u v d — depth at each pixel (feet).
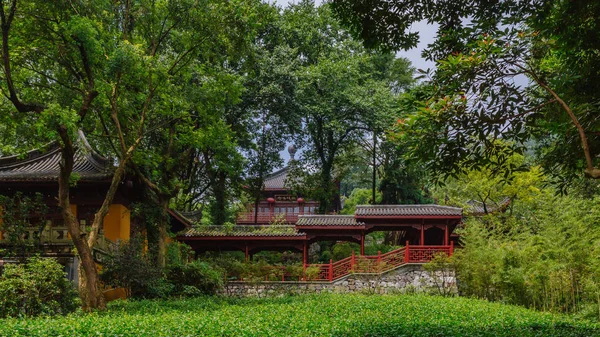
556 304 74.38
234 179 126.62
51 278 53.47
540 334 46.57
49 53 65.92
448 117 33.27
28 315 50.34
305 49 130.31
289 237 106.63
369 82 127.34
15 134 76.43
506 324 53.67
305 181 133.59
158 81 66.90
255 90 118.93
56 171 81.82
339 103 122.21
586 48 33.50
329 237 108.99
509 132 34.47
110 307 64.13
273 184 172.86
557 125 35.01
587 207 73.72
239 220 168.25
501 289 83.15
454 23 39.14
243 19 68.03
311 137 135.54
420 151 34.83
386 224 103.76
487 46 32.35
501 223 102.01
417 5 39.17
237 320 49.44
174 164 90.33
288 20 125.49
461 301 75.82
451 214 99.86
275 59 120.37
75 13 60.34
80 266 62.18
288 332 44.80
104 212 63.62
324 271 99.50
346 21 40.70
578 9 31.12
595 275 65.26
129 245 76.48
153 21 70.08
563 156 36.81
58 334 38.99
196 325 45.03
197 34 69.36
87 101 60.75
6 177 78.07
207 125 78.38
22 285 50.80
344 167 149.48
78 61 64.03
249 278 97.96
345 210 170.81
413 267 95.71
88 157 86.17
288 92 121.90
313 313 59.67
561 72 34.04
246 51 72.13
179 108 78.07
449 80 33.96
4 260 64.23
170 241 106.01
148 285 76.28
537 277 73.82
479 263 84.79
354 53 131.03
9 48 61.77
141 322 45.55
